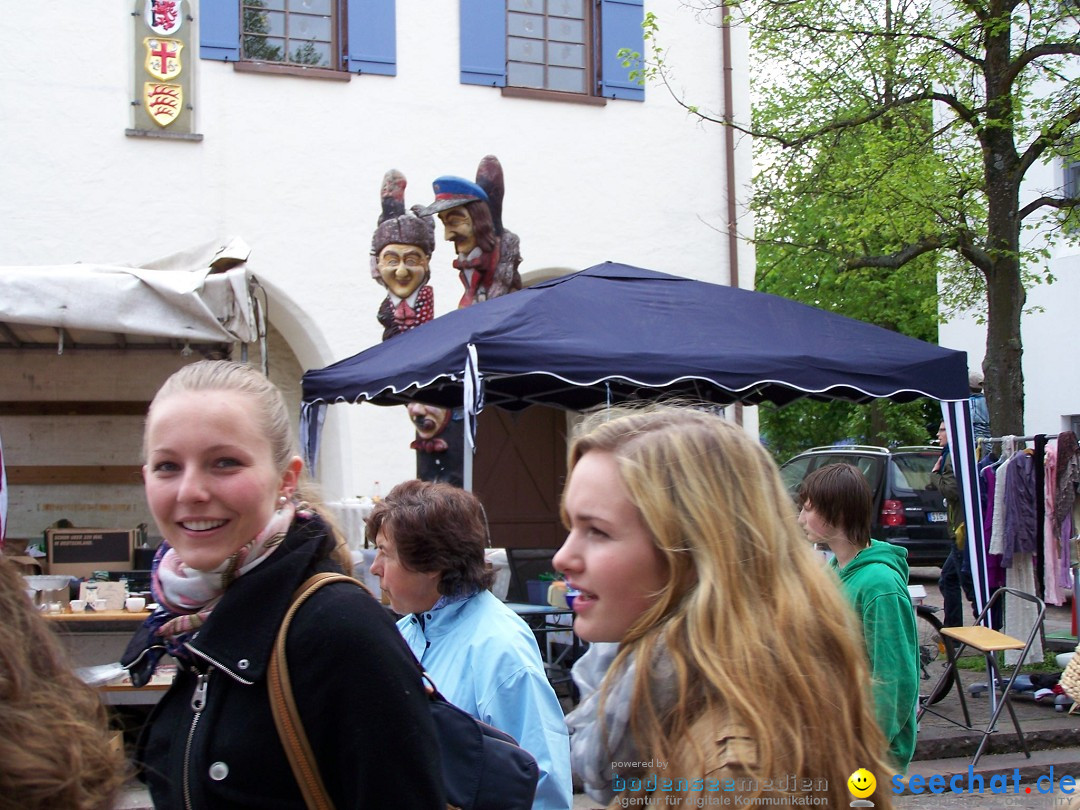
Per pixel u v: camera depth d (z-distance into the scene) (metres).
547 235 11.06
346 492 10.07
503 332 6.07
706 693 1.37
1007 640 6.50
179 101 9.88
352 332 10.24
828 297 21.41
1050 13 9.75
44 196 9.52
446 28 10.77
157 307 6.46
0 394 9.56
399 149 10.53
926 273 13.91
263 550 1.74
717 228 11.72
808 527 3.63
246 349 6.76
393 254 10.23
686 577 1.45
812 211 12.52
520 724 2.57
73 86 9.63
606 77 11.39
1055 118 10.05
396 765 1.65
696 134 11.74
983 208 10.98
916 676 3.28
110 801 1.33
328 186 10.27
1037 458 8.38
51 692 1.31
